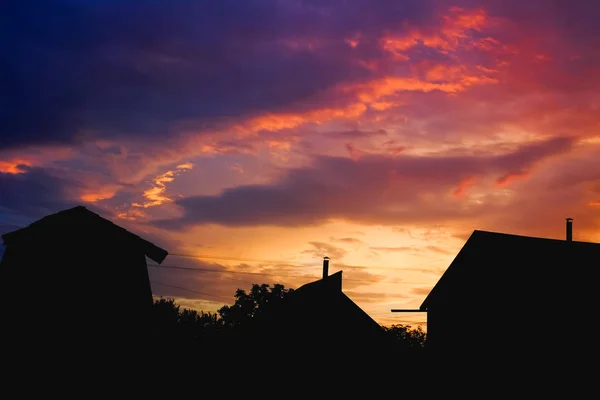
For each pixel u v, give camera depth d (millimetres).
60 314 21672
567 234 27266
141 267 23734
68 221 22781
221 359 31688
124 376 22234
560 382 23328
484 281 28234
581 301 23438
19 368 20781
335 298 33094
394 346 32875
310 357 31844
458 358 28625
